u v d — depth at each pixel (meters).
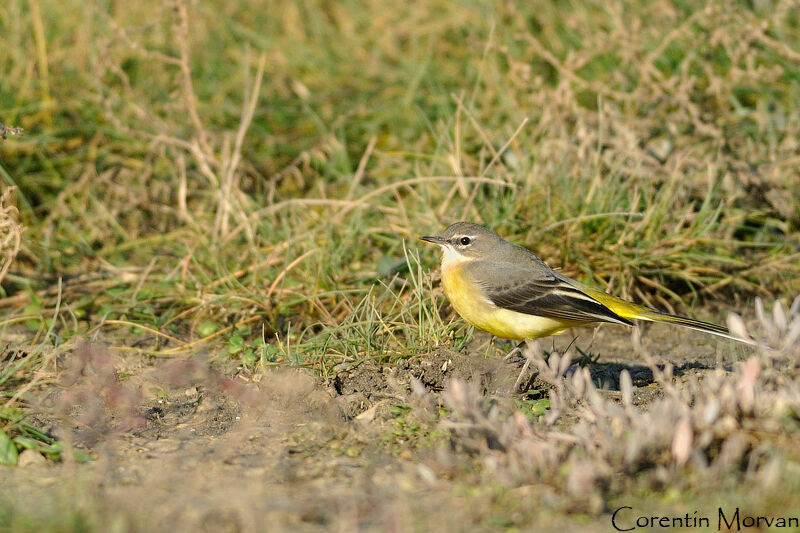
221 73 17.42
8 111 15.26
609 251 13.34
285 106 17.02
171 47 17.16
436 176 14.61
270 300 12.37
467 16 18.05
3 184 14.60
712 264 13.70
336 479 8.07
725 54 16.05
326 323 11.84
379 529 7.08
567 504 7.23
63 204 14.70
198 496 7.68
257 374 10.72
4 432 8.82
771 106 15.47
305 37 18.50
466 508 7.32
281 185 15.82
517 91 16.12
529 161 14.48
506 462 7.82
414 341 10.95
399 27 18.14
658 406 8.11
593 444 7.75
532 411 9.56
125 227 14.84
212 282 12.91
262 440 8.98
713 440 7.93
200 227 14.39
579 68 16.12
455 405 8.33
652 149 14.65
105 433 9.20
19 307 12.88
